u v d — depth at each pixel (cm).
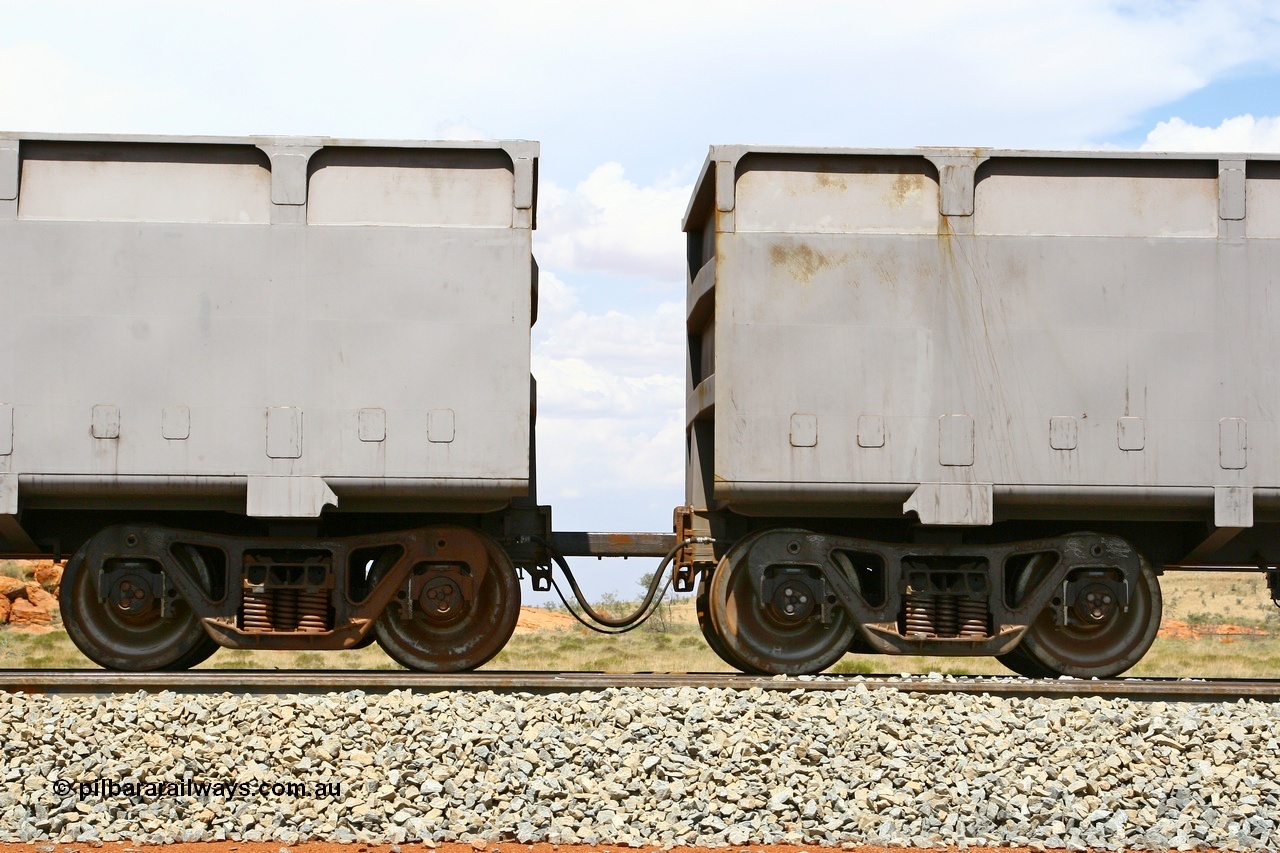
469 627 1097
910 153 1051
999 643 1082
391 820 775
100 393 1012
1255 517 1084
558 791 798
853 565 1109
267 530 1105
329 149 1034
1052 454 1041
